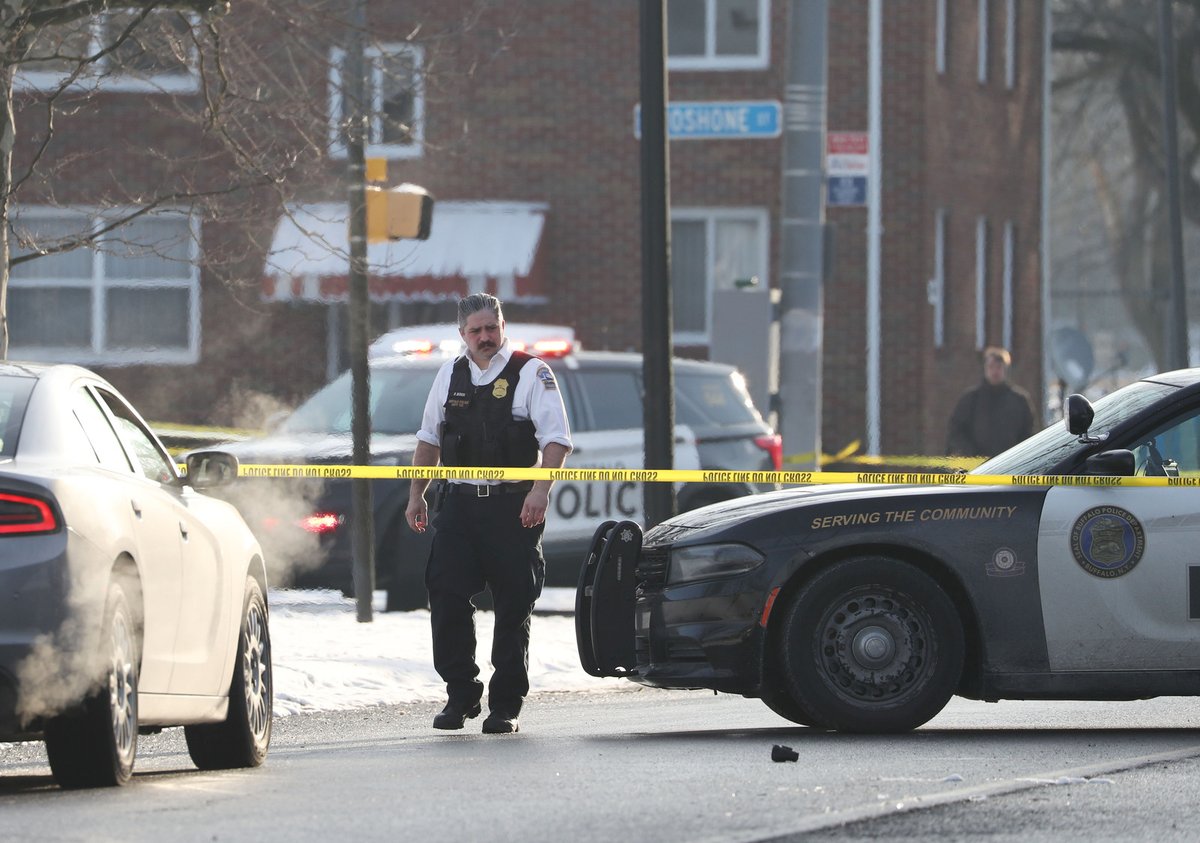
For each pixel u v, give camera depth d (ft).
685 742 115.55
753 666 118.21
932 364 364.99
